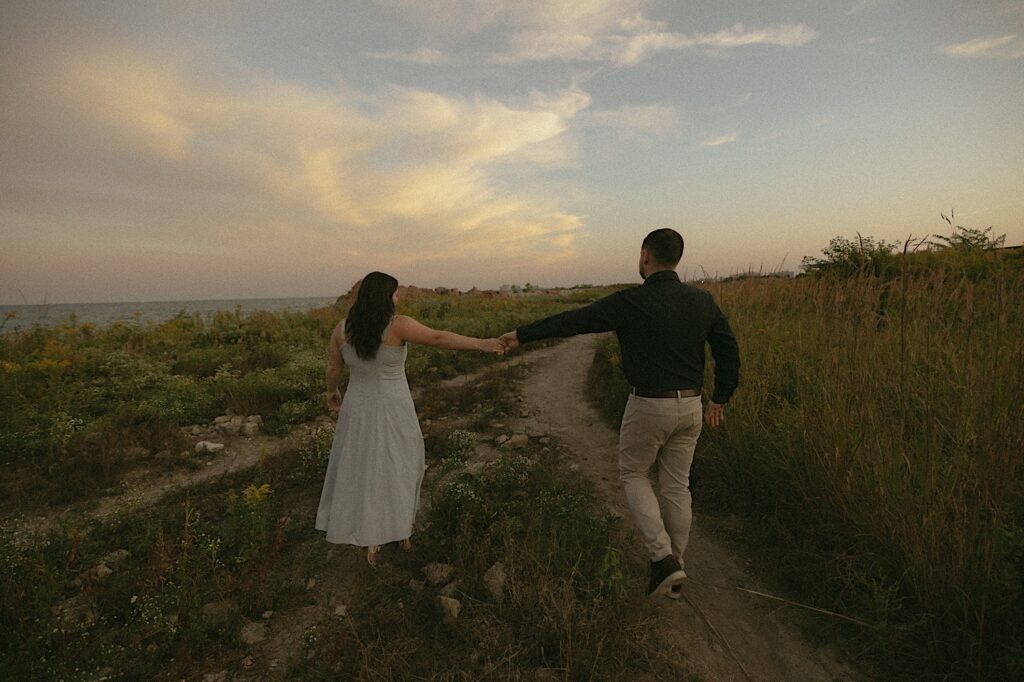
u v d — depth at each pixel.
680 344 2.56
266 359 8.94
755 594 2.85
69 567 2.91
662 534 2.57
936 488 2.61
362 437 2.90
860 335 3.72
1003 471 2.47
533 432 5.87
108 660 2.18
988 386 2.85
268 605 2.66
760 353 5.06
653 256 2.69
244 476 4.40
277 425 5.69
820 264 7.75
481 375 9.17
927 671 2.18
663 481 2.81
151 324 11.33
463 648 2.33
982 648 2.14
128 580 2.74
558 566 2.73
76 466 4.39
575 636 2.29
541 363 11.07
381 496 2.90
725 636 2.53
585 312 2.69
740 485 3.85
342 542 2.87
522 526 3.25
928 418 2.91
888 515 2.71
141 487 4.18
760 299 6.98
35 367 6.69
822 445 3.29
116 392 6.48
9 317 9.34
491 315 17.20
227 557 3.04
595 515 3.64
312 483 4.26
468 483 3.88
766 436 3.84
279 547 3.13
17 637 2.21
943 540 2.49
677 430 2.61
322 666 2.23
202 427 5.67
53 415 5.28
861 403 3.23
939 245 5.82
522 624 2.42
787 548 3.13
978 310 3.57
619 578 2.55
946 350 3.31
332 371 3.18
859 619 2.43
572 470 4.71
